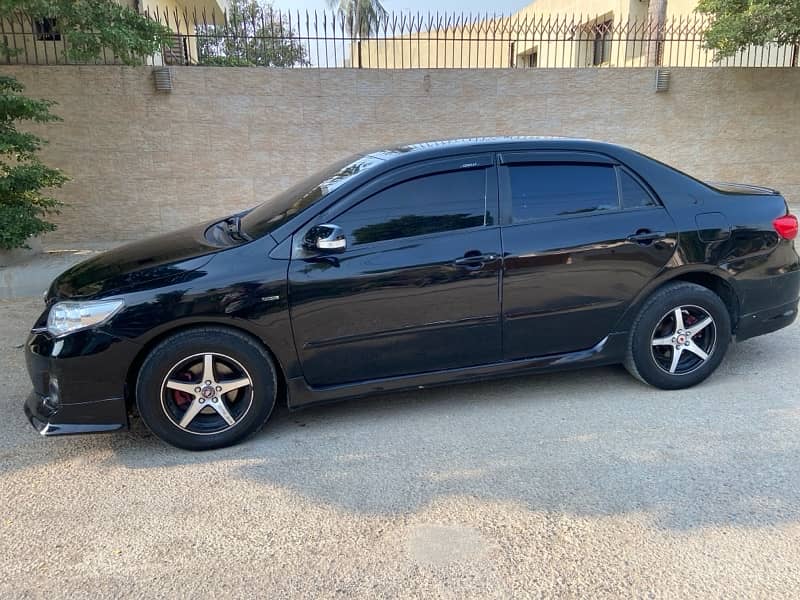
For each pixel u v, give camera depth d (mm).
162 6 13781
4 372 4727
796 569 2527
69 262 7398
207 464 3412
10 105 6523
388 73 9508
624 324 4031
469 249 3660
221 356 3449
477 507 2977
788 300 4363
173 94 9008
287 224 3584
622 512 2912
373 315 3590
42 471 3363
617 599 2385
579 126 10172
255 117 9320
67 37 7387
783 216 4289
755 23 8961
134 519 2930
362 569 2572
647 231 3930
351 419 3914
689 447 3469
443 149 3766
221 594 2445
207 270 3412
